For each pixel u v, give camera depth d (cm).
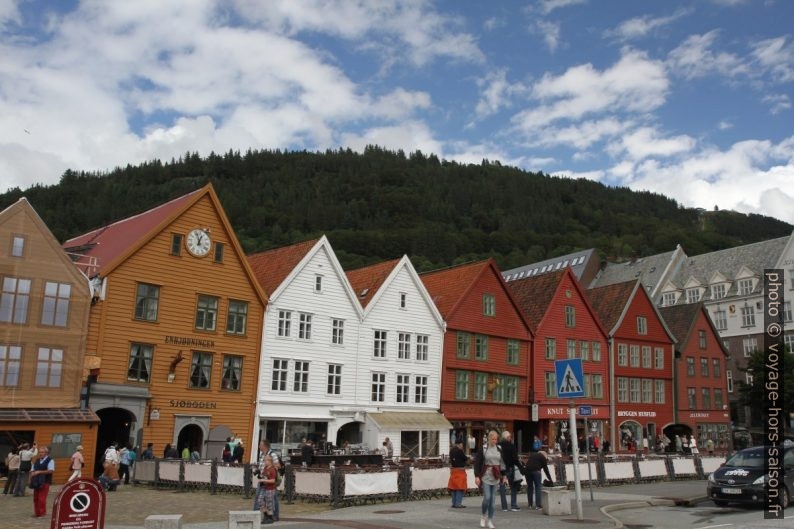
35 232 3103
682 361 5962
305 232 11575
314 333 3966
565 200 16975
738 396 7100
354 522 1697
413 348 4366
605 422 5334
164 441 3359
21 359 2984
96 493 1088
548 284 5369
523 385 4925
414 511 1964
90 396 3145
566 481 2683
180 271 3528
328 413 3947
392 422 4088
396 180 16188
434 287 4962
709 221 17000
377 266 4581
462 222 13738
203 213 3659
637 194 18538
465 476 2064
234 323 3697
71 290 3155
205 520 1798
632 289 5800
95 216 10962
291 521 1745
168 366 3419
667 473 3150
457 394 4519
